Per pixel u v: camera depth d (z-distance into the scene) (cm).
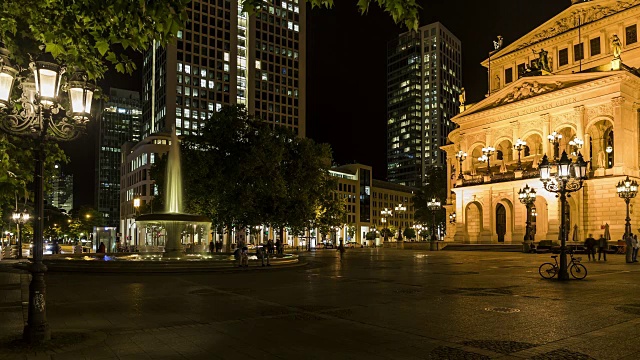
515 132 6412
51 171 1322
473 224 6956
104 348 890
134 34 877
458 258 4153
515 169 6588
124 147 13012
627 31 6288
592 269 2602
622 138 5297
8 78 905
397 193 16525
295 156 4503
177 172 4022
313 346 893
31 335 923
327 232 5159
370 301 1473
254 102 13462
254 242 10144
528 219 4959
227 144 4184
